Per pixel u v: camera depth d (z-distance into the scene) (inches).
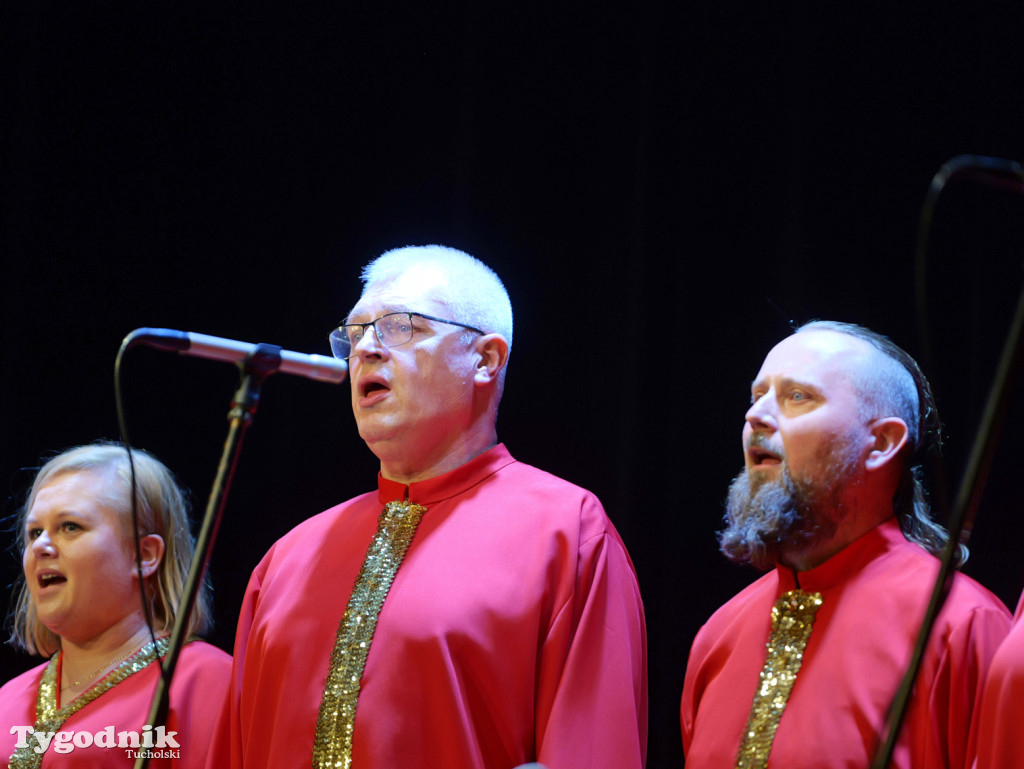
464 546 378.0
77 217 655.1
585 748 341.7
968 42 489.4
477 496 395.5
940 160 489.1
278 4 653.9
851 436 339.9
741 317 530.9
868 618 322.7
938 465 350.6
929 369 243.4
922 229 244.4
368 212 621.3
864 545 339.0
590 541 377.7
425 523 390.9
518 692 354.6
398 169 618.2
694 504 527.2
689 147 550.9
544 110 587.8
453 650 356.2
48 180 657.0
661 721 515.5
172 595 463.5
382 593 374.6
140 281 649.6
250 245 641.6
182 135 656.4
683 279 542.0
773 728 322.0
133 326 645.9
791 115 522.3
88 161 658.2
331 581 387.9
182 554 473.7
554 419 563.8
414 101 621.3
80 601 446.6
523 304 575.2
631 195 564.4
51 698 444.5
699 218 543.8
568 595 364.2
